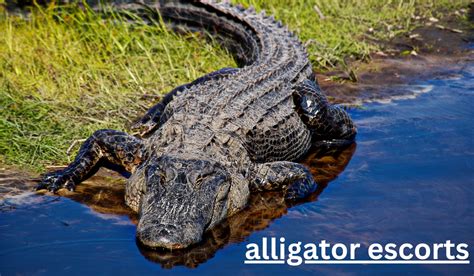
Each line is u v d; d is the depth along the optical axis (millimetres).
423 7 37688
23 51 26344
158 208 15250
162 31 29078
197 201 15602
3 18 29641
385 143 21422
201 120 18219
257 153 18953
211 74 23422
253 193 18469
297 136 20844
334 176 19453
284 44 25453
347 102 24922
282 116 20422
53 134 20469
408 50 31062
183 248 14719
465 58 30359
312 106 21359
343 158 20688
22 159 19062
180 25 29656
